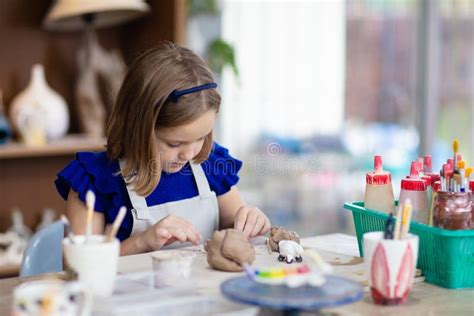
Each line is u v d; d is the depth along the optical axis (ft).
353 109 13.34
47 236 6.09
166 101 5.39
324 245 5.70
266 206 12.98
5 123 9.21
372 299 4.21
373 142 13.38
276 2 12.66
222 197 6.55
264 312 3.84
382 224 4.99
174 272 4.36
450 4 13.26
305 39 12.92
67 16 9.64
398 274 4.09
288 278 3.73
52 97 9.53
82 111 9.89
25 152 9.05
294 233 5.26
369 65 13.33
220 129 12.46
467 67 13.34
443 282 4.54
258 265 4.77
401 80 13.37
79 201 5.93
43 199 10.28
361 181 13.35
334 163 13.32
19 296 3.47
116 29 10.53
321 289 3.69
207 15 11.69
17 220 9.50
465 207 4.50
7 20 9.83
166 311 3.86
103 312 3.79
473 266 4.50
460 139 13.46
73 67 10.32
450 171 4.66
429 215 4.93
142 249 5.47
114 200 5.92
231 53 11.21
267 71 12.71
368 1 13.20
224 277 4.53
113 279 4.08
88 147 9.48
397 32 13.35
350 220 13.37
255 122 12.70
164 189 6.14
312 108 13.08
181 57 5.59
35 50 10.04
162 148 5.65
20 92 9.99
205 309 3.90
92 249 3.96
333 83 13.16
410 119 13.43
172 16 9.83
